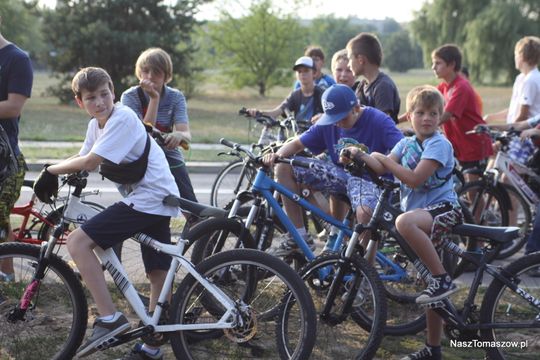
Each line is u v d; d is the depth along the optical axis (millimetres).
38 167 12578
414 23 46469
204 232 4910
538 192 7398
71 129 18891
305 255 5152
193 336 4438
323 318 4570
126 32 28188
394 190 4852
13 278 4477
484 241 4875
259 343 4574
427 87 4598
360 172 4605
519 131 7215
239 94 40219
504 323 4414
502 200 7395
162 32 29062
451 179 4617
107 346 4184
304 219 5496
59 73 29406
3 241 5340
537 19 41969
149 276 4527
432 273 4422
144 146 4262
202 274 4234
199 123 22484
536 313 4430
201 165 13258
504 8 41562
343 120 5230
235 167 9148
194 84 34438
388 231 4656
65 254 6395
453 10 44594
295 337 4324
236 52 36812
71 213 4430
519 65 7953
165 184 4328
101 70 4207
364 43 6613
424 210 4457
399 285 5285
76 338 4340
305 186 5367
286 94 41875
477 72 43312
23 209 5938
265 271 4371
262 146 6051
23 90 5258
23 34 35094
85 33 27734
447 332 4617
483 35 41906
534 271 4457
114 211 4227
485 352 4699
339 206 5430
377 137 5219
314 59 8906
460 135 7984
